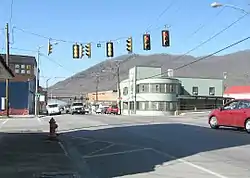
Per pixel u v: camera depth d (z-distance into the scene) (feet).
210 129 83.20
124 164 41.32
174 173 35.45
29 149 52.85
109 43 100.94
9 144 58.75
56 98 474.08
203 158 43.93
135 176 34.50
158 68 283.79
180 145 55.77
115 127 93.66
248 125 75.20
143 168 38.50
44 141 63.26
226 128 85.92
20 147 55.01
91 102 421.59
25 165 39.81
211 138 64.28
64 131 86.02
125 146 56.34
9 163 40.98
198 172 35.73
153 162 42.04
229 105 81.61
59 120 128.88
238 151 49.11
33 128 96.58
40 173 35.53
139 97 264.52
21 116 174.50
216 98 282.77
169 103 256.52
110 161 43.57
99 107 308.19
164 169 37.63
